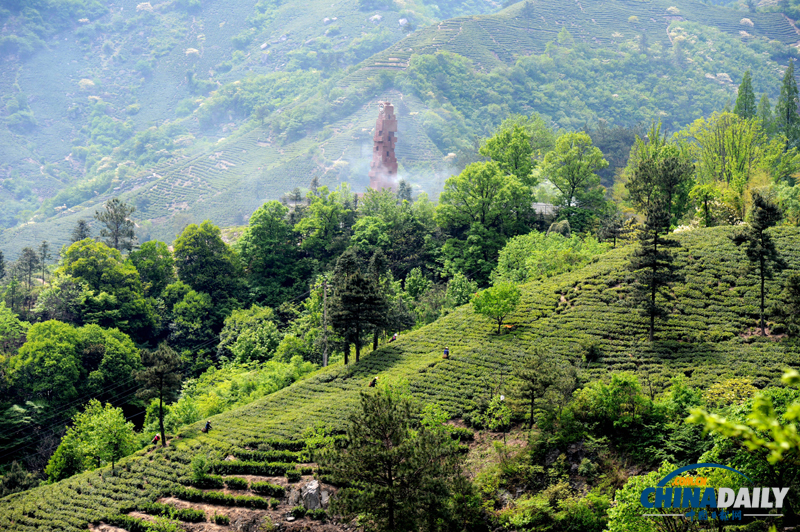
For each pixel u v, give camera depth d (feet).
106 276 393.29
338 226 464.24
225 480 189.67
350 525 170.30
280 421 220.84
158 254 446.19
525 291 281.13
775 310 217.15
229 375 308.19
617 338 233.76
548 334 242.37
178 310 395.14
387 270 373.81
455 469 163.22
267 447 205.67
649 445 176.14
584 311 253.03
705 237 288.30
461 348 247.29
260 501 179.01
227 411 253.03
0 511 187.73
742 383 186.91
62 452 238.27
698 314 238.89
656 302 246.47
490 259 394.32
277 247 445.37
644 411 181.06
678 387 183.93
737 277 254.88
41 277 474.90
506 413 198.39
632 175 365.20
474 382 221.87
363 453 152.15
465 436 198.70
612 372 211.41
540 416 195.52
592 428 184.96
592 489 170.50
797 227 286.25
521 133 445.37
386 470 153.89
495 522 166.91
